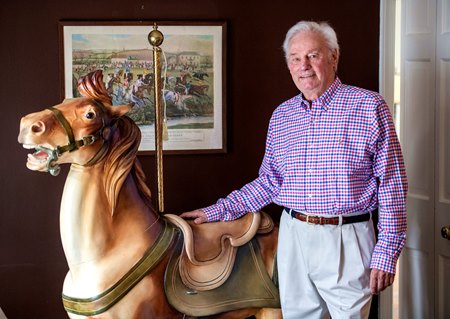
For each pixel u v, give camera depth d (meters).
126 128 2.13
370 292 2.31
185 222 2.28
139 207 2.18
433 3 2.85
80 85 2.12
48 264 2.82
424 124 2.93
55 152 1.97
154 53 2.38
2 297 2.81
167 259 2.19
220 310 2.29
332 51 2.31
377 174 2.27
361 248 2.29
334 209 2.27
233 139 2.95
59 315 2.85
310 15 2.97
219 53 2.88
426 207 2.95
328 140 2.27
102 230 2.08
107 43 2.78
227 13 2.89
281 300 2.39
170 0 2.83
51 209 2.81
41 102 2.77
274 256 2.45
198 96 2.88
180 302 2.20
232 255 2.36
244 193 2.49
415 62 2.96
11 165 2.76
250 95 2.95
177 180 2.91
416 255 3.03
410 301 3.08
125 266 2.11
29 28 2.73
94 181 2.07
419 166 2.97
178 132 2.88
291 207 2.37
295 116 2.38
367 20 3.03
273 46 2.95
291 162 2.35
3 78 2.73
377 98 2.26
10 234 2.79
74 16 2.76
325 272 2.31
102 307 2.08
